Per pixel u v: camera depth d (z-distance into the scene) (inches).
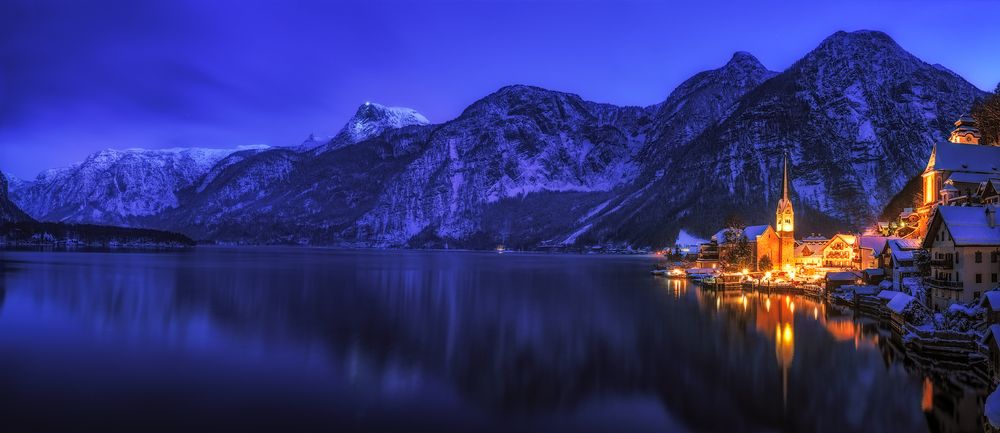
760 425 1752.0
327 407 1882.4
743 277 5856.3
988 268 2807.6
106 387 2057.1
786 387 2087.8
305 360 2463.1
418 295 4913.9
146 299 4320.9
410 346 2751.0
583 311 3929.6
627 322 3449.8
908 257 3784.5
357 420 1771.7
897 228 5605.3
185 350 2625.5
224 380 2158.0
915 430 1675.7
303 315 3663.9
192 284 5531.5
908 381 2124.8
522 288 5629.9
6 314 3558.1
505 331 3147.1
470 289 5502.0
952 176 4992.6
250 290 5098.4
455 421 1781.5
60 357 2472.9
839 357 2486.5
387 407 1894.7
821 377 2191.2
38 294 4500.5
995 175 5012.3
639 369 2338.8
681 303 4370.1
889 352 2568.9
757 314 3740.2
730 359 2484.0
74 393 1989.4
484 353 2615.7
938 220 3061.0
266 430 1680.6
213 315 3609.7
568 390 2084.2
